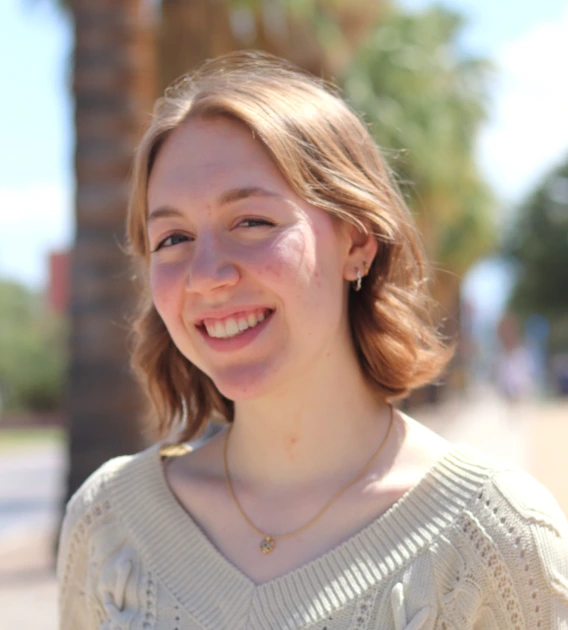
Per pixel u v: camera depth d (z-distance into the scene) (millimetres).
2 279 48625
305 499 1754
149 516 1869
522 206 52031
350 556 1652
